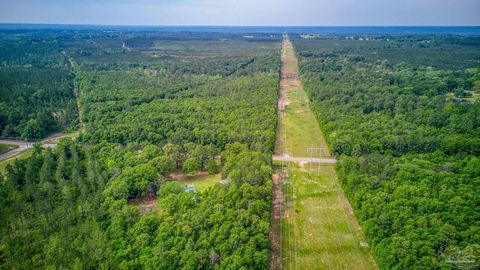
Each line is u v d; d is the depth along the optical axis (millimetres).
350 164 104188
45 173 97812
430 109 146875
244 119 143750
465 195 81750
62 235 74188
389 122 136875
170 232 73250
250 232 73750
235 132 127500
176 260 66750
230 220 75375
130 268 66562
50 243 72438
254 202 81750
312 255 77812
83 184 91688
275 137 140500
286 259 76438
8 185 93750
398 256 67250
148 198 95438
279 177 111375
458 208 77000
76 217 80938
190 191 89125
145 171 96812
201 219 75438
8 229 79312
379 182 91812
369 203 84500
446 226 70625
